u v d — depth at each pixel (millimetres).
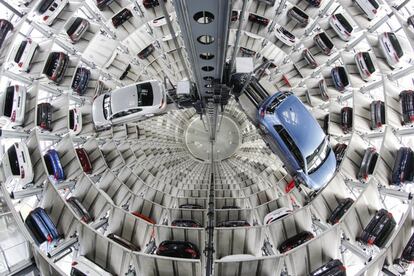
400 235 12859
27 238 12703
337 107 22203
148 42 25984
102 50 23328
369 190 15180
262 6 23359
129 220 17344
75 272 13406
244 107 18766
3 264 12320
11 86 16750
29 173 15477
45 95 22391
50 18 18828
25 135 17047
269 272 13641
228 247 16297
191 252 15992
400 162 15094
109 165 23359
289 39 24109
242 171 29109
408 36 15445
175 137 30969
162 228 16922
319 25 22188
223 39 9430
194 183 28438
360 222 14820
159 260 13328
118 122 22109
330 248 14117
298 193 20609
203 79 13562
